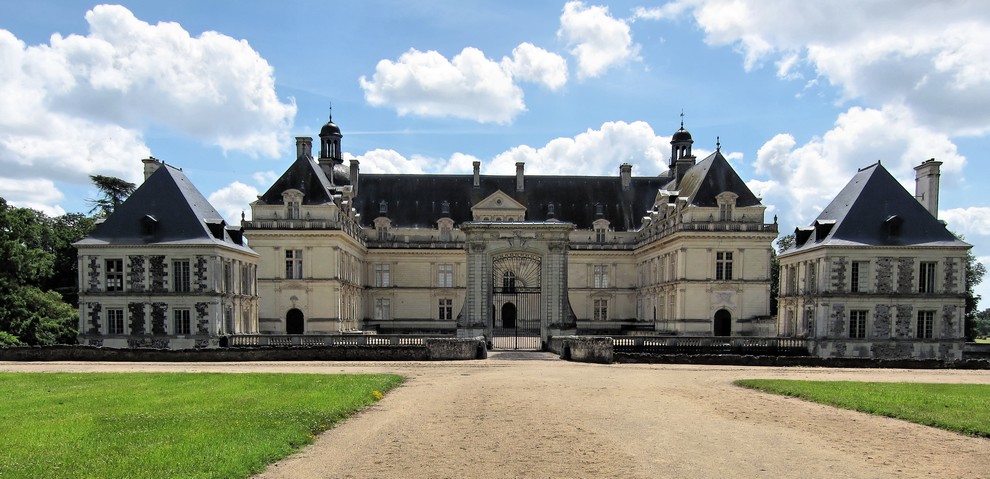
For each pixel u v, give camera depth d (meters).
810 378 31.53
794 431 17.92
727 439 16.83
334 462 14.28
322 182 66.75
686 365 38.69
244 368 34.91
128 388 25.14
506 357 42.38
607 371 33.97
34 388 25.38
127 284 48.91
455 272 78.06
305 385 25.88
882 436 17.38
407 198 80.88
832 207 55.00
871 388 26.72
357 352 40.28
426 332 76.62
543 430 17.72
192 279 48.62
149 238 49.34
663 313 68.75
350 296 69.88
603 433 17.39
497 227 48.25
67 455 14.08
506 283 68.69
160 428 16.78
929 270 49.03
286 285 63.22
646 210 81.94
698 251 63.28
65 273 75.44
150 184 51.72
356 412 20.28
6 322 50.94
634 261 80.00
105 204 82.50
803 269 53.06
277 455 14.49
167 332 48.50
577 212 81.62
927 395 24.53
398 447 15.69
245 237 63.34
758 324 62.81
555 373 32.53
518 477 13.24
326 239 63.38
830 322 48.69
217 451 14.38
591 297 79.88
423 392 25.02
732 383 29.14
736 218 64.06
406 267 78.12
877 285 48.84
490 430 17.69
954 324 48.50
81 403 21.27
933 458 15.10
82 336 48.81
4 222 53.84
